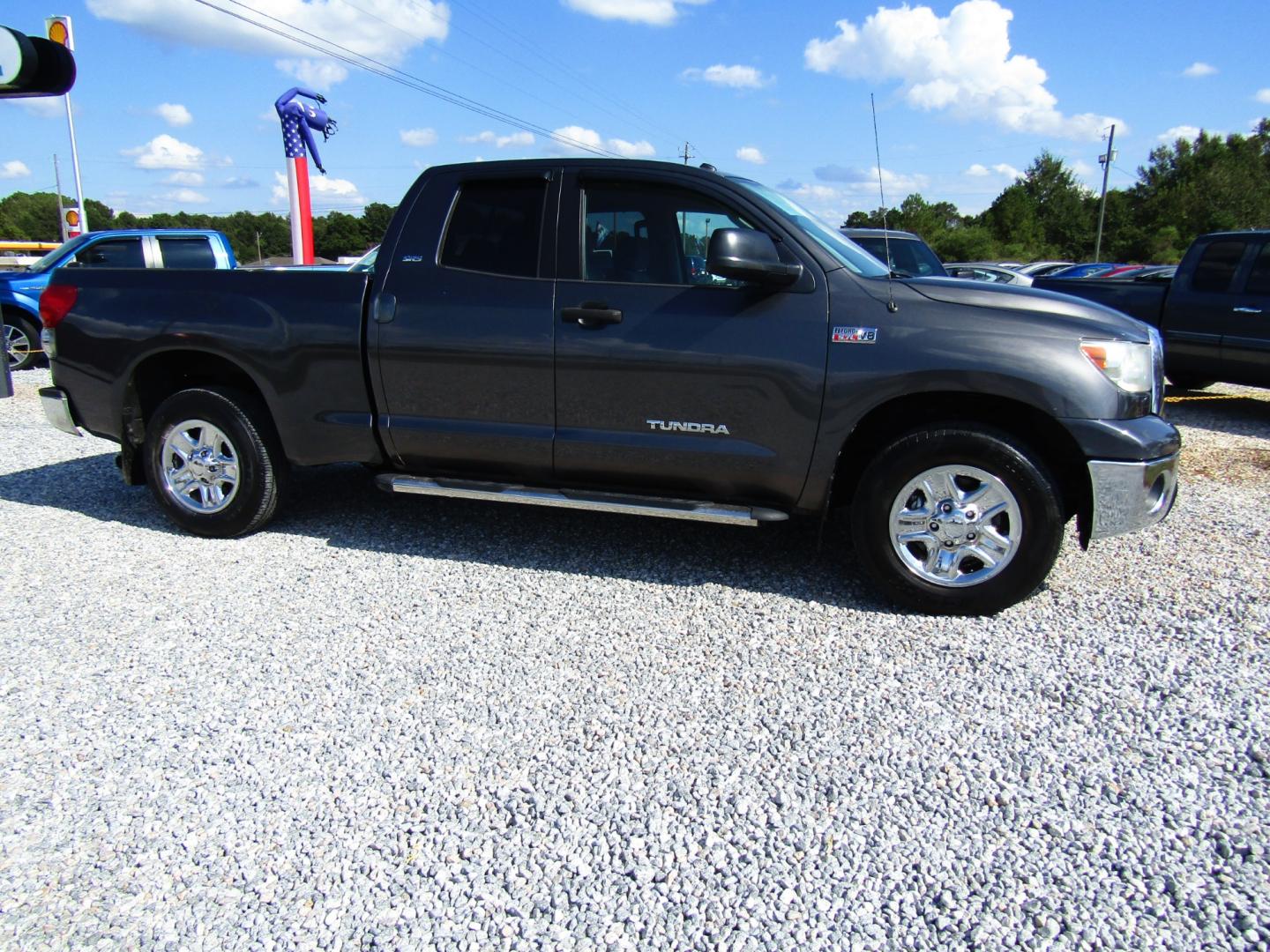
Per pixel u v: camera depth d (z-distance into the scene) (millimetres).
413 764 2727
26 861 2295
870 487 3770
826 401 3752
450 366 4246
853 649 3500
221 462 4703
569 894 2197
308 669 3324
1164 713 3025
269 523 5004
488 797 2570
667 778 2660
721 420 3918
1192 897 2176
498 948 2025
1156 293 9328
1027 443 3818
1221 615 3809
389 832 2416
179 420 4699
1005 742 2854
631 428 4059
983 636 3613
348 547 4668
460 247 4281
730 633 3646
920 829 2434
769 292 3836
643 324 3949
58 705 3057
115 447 7031
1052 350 3541
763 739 2873
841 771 2699
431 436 4379
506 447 4266
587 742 2848
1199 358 8945
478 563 4434
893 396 3682
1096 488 3562
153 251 11633
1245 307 8461
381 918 2115
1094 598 4008
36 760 2736
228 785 2615
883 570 3814
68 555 4523
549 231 4129
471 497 4359
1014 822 2467
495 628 3680
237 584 4145
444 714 3016
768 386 3818
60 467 6348
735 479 3994
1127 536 4871
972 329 3613
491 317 4148
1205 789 2609
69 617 3775
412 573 4297
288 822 2455
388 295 4328
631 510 4098
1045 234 75562
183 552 4586
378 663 3375
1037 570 3625
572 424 4141
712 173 4016
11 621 3734
